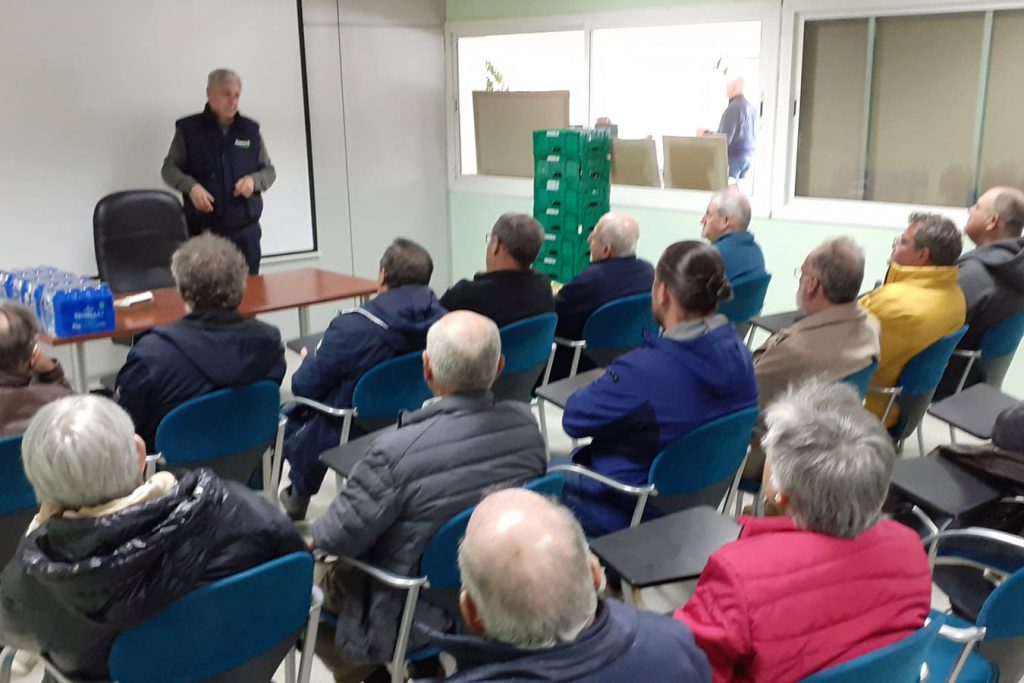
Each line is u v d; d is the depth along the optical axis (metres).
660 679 1.08
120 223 4.27
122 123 4.90
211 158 4.70
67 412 1.41
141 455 1.51
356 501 1.83
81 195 4.83
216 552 1.50
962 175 4.54
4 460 2.12
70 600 1.34
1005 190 3.37
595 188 5.23
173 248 4.44
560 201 5.27
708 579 1.32
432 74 6.41
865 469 1.31
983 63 4.34
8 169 4.56
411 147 6.39
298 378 2.99
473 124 6.52
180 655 1.49
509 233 3.23
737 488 2.64
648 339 2.25
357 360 2.87
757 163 5.11
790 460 1.36
